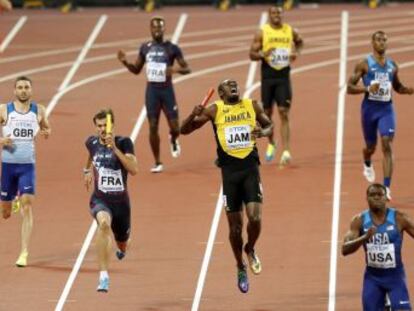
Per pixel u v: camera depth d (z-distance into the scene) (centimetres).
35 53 8575
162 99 5834
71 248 4922
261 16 9594
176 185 5678
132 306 4334
